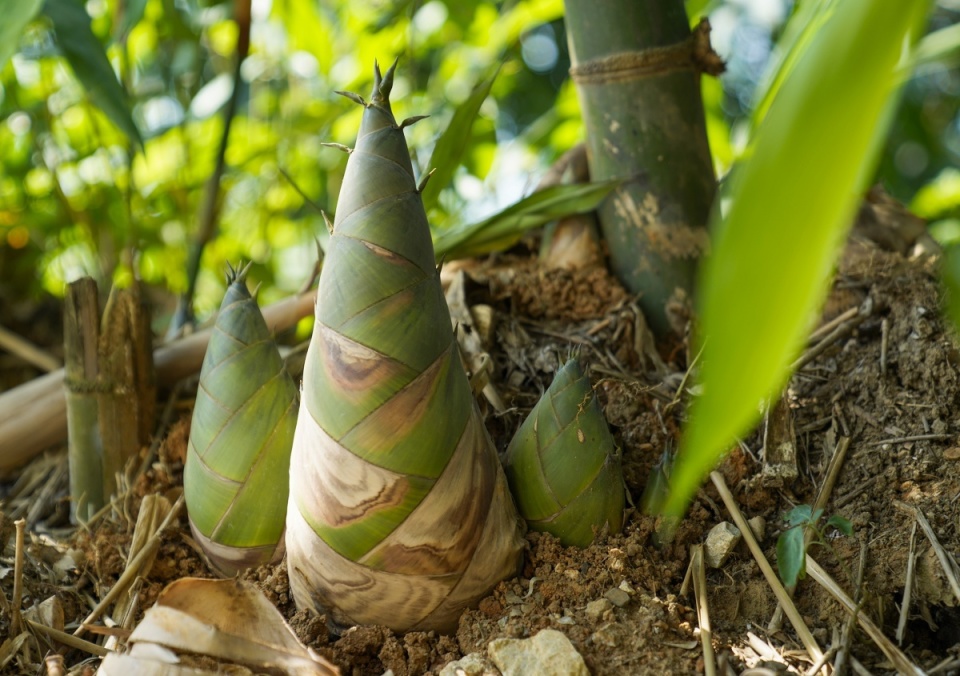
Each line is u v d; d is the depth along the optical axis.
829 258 0.42
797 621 0.82
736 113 2.18
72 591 0.91
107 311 1.02
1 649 0.83
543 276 1.07
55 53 1.26
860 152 0.42
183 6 1.43
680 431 0.93
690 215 1.06
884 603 0.83
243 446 0.85
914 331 0.96
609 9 1.04
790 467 0.90
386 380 0.76
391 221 0.77
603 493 0.84
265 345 0.86
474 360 0.99
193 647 0.74
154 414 1.06
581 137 1.42
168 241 1.63
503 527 0.82
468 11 1.37
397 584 0.79
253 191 1.73
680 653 0.79
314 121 1.41
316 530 0.79
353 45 1.51
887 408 0.94
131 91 1.33
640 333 1.03
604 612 0.81
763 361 0.41
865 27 0.43
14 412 1.06
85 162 1.48
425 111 1.54
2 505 1.03
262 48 1.57
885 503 0.88
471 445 0.79
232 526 0.85
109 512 0.99
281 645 0.75
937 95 2.38
